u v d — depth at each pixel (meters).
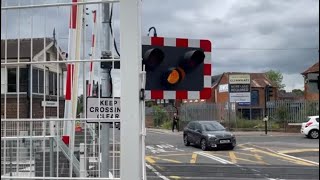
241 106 51.16
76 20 3.69
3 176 3.28
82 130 3.77
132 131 3.02
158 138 36.75
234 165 18.67
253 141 32.34
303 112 43.09
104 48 3.75
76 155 3.67
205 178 15.00
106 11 3.79
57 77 3.61
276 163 19.34
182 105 50.22
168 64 5.36
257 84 70.19
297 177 15.19
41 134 3.52
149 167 18.05
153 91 5.29
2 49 3.34
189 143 28.66
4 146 3.40
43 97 3.47
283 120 43.97
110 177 3.34
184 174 16.00
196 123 27.88
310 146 27.78
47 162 3.51
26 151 3.46
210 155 22.94
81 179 3.19
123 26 3.05
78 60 3.30
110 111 3.76
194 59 5.43
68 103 3.71
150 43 5.30
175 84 5.36
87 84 3.77
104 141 3.65
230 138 26.03
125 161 3.02
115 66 3.47
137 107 3.02
